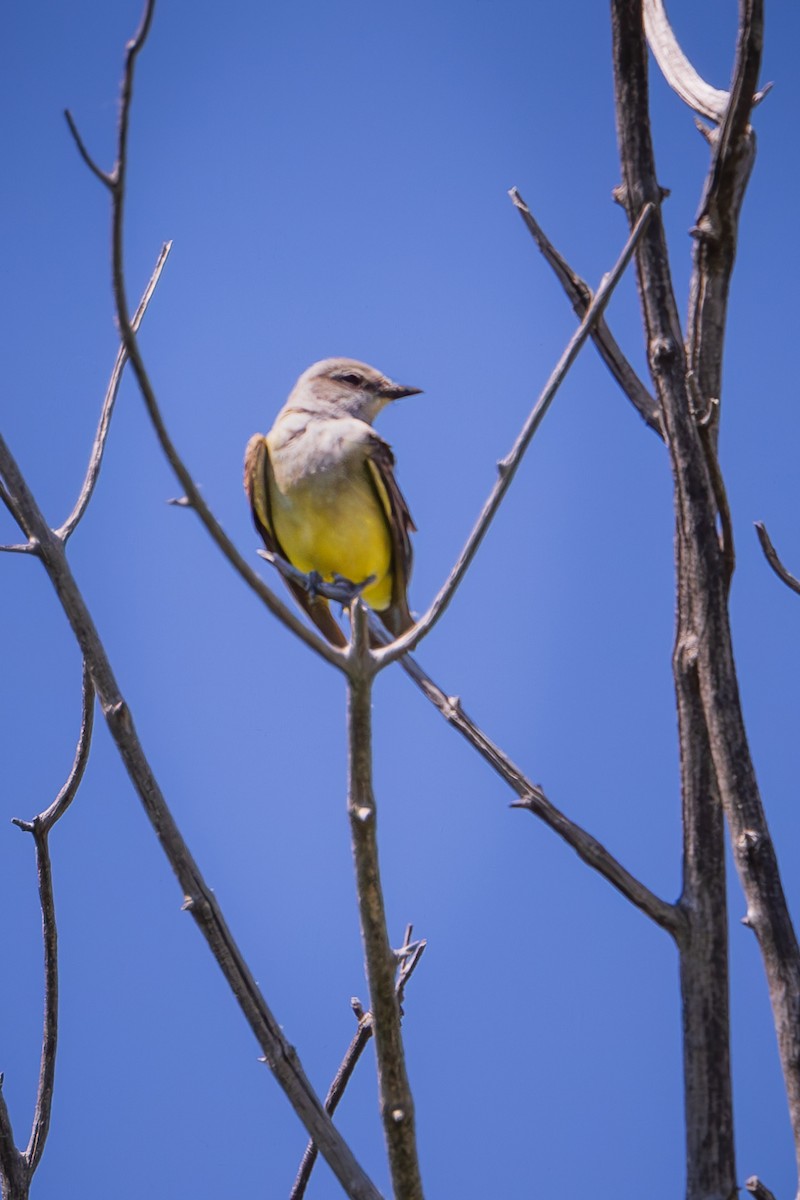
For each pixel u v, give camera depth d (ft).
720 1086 29.55
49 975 30.66
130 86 20.94
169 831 27.94
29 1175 29.12
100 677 28.63
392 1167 27.17
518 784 31.76
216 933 27.55
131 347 21.65
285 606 24.40
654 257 31.58
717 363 31.89
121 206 21.24
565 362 26.37
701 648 30.86
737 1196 28.99
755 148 31.53
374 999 26.84
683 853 31.14
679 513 31.45
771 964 28.99
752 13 30.66
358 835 26.32
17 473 30.07
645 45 31.96
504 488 26.12
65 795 31.24
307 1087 27.35
